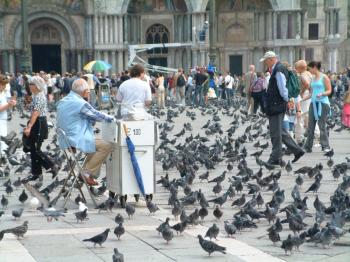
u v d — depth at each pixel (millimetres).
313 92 25172
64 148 16203
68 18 79312
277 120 21812
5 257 11531
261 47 82500
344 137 31750
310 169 19453
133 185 15938
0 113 22000
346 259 11188
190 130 33625
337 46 85750
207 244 11297
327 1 86250
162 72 76750
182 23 81812
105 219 14648
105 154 16188
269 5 81438
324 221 13945
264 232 13172
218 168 22109
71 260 11344
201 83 55125
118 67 79938
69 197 16859
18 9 78000
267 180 17766
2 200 15797
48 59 80562
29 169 22219
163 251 11875
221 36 83250
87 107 16078
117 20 79438
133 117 16188
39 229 13664
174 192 15953
